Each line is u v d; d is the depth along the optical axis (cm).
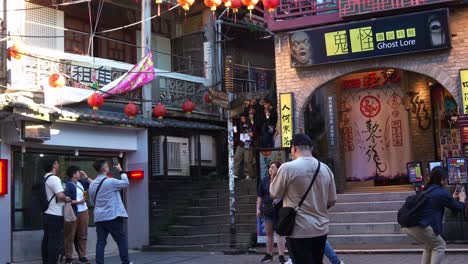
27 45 1276
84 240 1056
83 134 1195
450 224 1081
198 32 1698
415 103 1524
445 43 1160
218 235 1215
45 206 900
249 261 984
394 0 1188
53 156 1182
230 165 1172
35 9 1370
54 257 892
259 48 1864
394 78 1554
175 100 1552
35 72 1232
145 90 1438
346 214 1214
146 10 1448
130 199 1314
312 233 493
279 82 1336
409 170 1193
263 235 1112
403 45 1194
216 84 1664
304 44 1284
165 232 1323
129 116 1281
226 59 1596
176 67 1716
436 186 669
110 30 1436
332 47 1256
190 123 1559
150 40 1523
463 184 1052
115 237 842
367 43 1222
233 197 1159
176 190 1461
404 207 678
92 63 1379
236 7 959
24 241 1094
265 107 1531
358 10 1218
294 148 524
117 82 1356
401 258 941
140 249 1278
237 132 1653
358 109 1588
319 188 502
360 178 1566
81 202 1019
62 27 1438
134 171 1307
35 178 1139
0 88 1186
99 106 1243
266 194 943
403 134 1536
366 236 1134
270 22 1329
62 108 1212
